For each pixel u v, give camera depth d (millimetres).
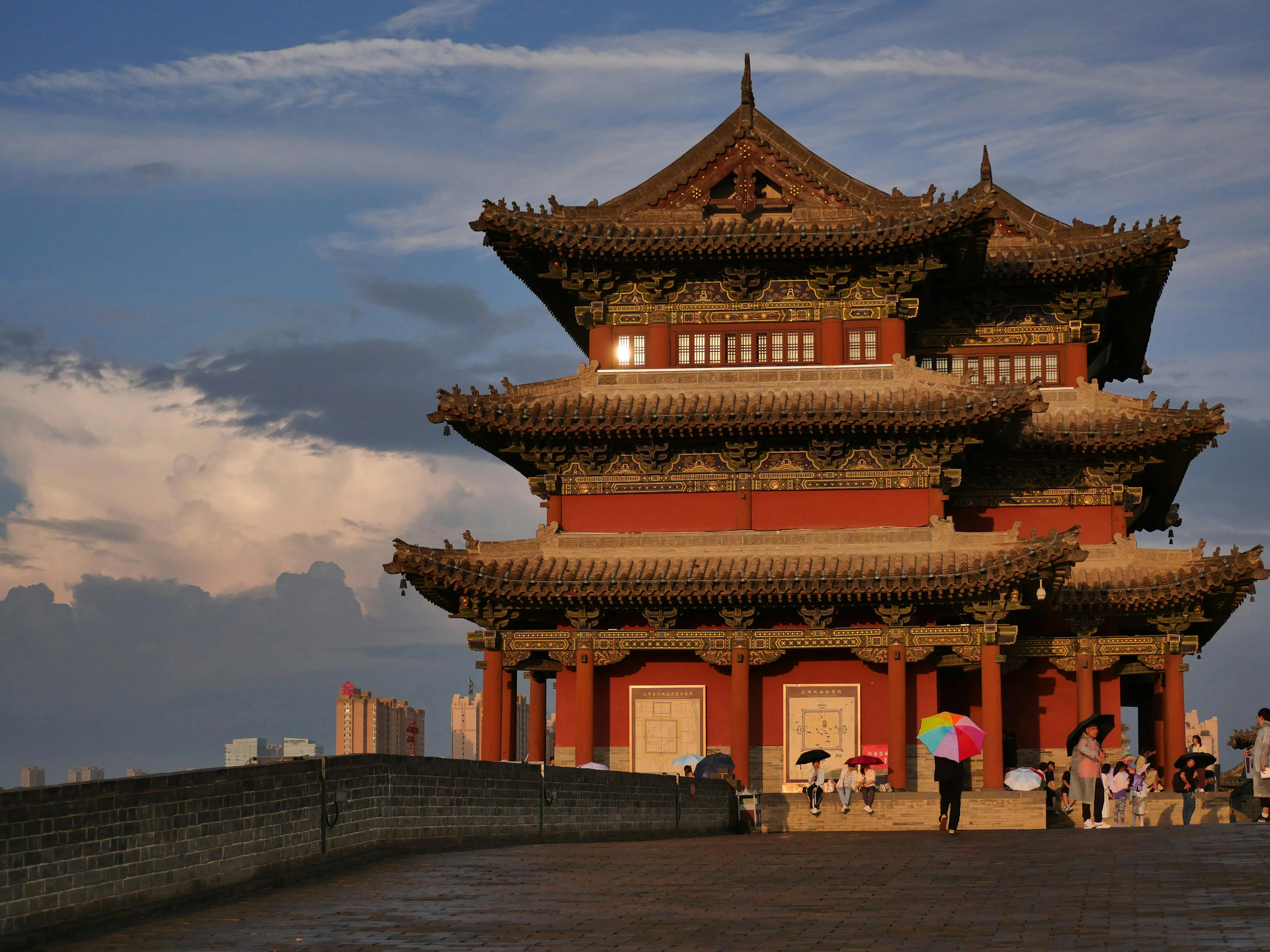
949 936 23500
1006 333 72750
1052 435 68125
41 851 23016
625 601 62906
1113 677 68250
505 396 66500
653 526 66062
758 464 66062
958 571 60500
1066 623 68062
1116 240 70125
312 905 26672
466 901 27359
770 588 61250
